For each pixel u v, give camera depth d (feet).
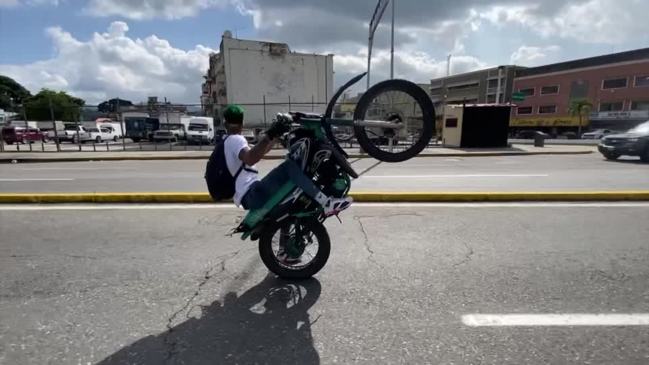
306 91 189.37
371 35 58.34
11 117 154.10
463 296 9.59
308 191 9.89
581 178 28.81
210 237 14.34
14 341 7.75
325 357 7.26
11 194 20.75
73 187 26.02
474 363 7.06
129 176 32.35
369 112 11.59
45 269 11.32
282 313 8.86
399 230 15.02
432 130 11.21
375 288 10.05
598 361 7.07
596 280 10.44
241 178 10.32
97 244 13.56
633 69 163.94
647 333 7.94
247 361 7.14
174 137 101.96
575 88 184.65
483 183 26.55
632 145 41.88
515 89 214.28
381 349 7.49
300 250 10.73
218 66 203.51
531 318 8.55
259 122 178.29
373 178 29.40
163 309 9.04
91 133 110.52
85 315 8.75
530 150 61.67
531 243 13.44
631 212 17.74
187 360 7.17
